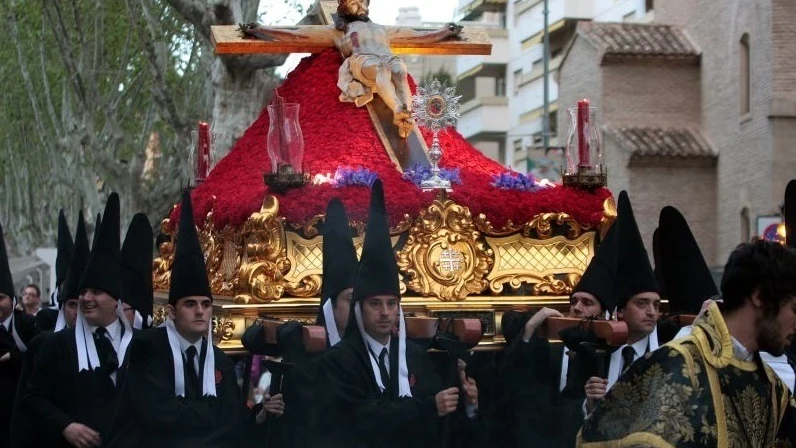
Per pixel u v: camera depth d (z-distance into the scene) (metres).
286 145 7.45
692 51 27.16
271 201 7.25
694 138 26.78
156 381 6.45
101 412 7.27
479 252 7.53
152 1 20.59
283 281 7.23
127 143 23.30
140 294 7.76
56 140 30.17
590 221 7.84
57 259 10.12
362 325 6.24
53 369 7.34
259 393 8.81
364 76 8.35
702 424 4.11
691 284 6.91
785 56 22.95
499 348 7.31
